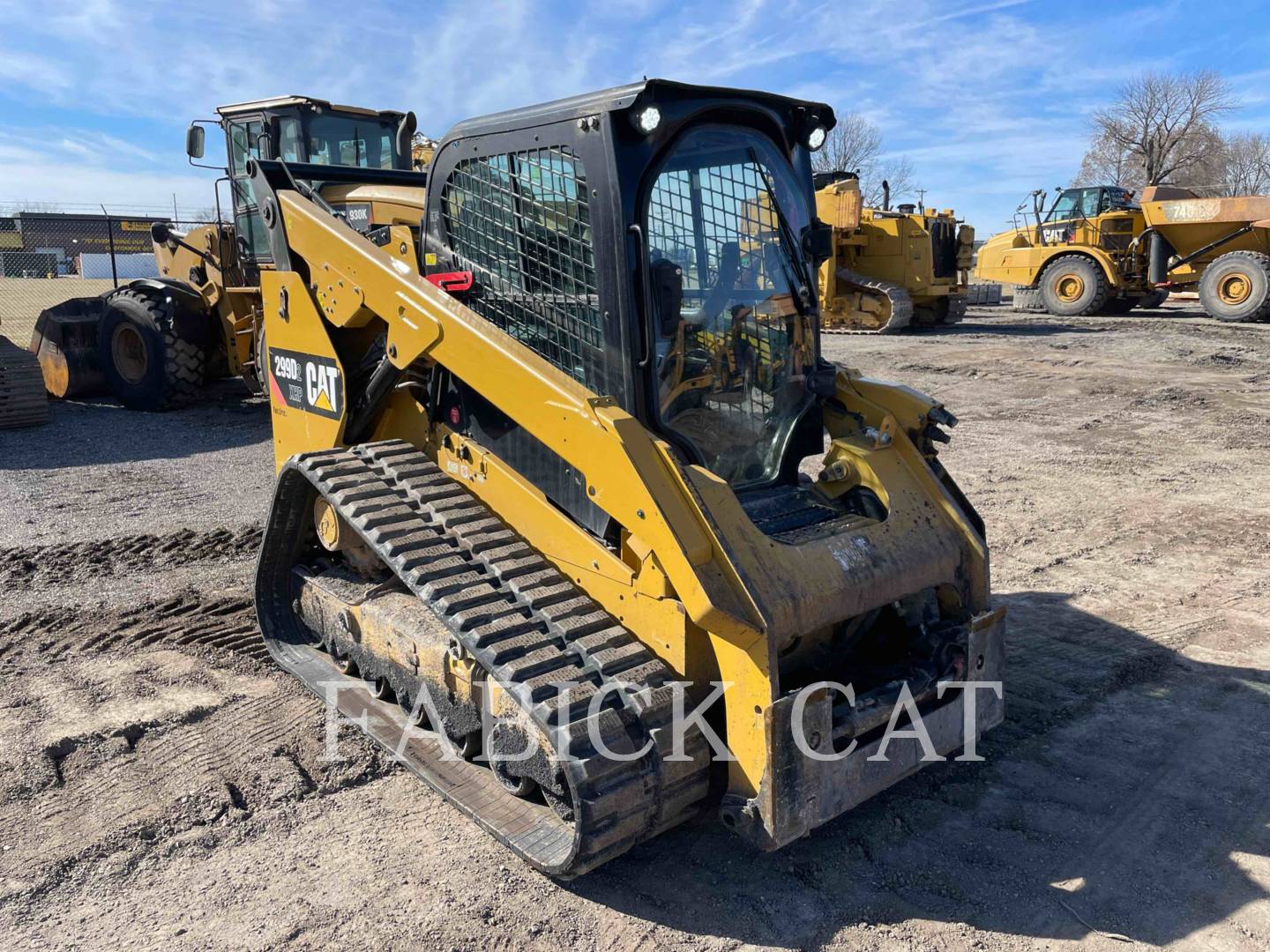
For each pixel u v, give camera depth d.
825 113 3.64
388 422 4.16
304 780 3.50
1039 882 3.00
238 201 9.80
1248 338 16.05
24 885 2.92
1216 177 56.53
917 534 3.41
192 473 7.95
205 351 10.54
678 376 3.25
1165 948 2.72
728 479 3.50
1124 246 20.14
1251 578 5.62
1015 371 13.15
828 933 2.77
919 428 3.67
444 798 3.30
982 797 3.47
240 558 5.90
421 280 3.58
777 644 2.82
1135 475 7.95
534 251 3.37
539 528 3.38
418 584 3.15
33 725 3.84
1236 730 3.93
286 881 2.97
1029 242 21.77
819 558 3.07
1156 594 5.39
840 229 17.97
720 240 3.38
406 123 8.71
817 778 2.84
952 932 2.78
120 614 5.03
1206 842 3.20
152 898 2.88
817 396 3.78
